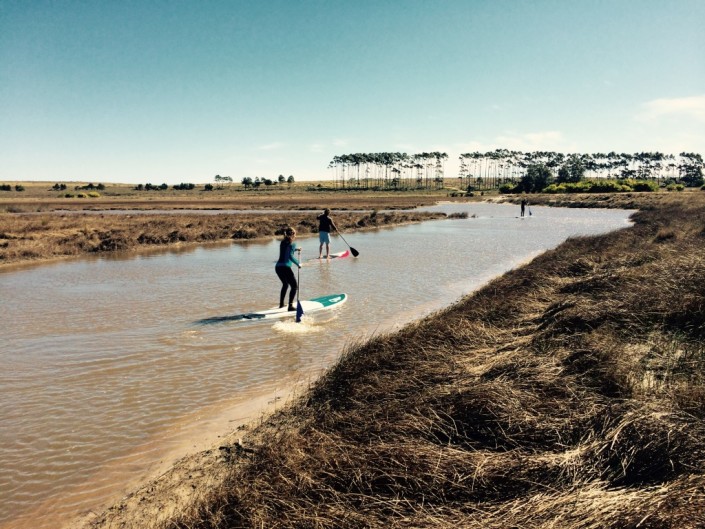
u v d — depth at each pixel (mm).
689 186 137375
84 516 4090
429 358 6711
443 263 18422
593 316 7527
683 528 2809
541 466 3838
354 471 3969
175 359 7852
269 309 10938
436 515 3404
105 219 39406
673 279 8539
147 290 13469
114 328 9633
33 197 115875
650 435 3918
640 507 3053
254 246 25047
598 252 15516
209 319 10281
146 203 82688
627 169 168375
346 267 17453
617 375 5273
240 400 6312
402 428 4668
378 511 3504
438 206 72938
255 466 4387
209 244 26172
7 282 15102
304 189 183375
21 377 7129
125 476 4668
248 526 3449
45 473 4727
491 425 4656
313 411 5672
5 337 9078
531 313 8898
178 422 5734
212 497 3951
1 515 4117
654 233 19938
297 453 4387
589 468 3740
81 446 5219
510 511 3309
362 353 7398
